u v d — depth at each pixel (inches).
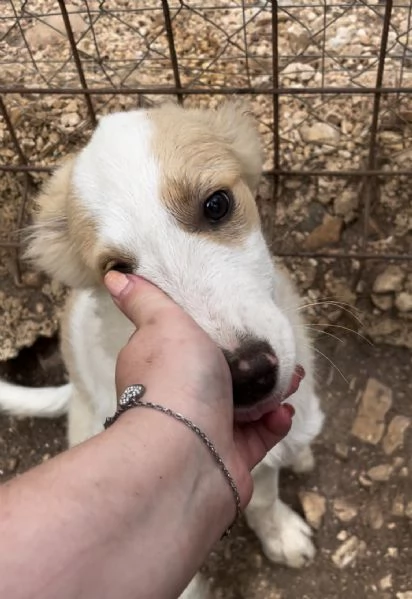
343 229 23.2
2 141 24.2
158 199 13.7
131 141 14.3
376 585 20.9
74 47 20.7
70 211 15.5
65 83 24.8
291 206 23.2
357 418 22.9
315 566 21.4
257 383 12.8
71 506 9.4
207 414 11.3
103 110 24.2
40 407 23.1
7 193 24.3
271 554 21.4
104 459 10.0
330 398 23.3
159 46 25.5
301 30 25.1
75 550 9.1
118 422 10.7
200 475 11.0
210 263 13.6
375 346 23.7
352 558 21.2
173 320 12.1
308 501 22.0
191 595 20.6
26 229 19.3
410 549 21.1
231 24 25.7
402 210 22.8
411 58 23.9
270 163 23.1
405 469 22.0
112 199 13.9
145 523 9.9
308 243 23.1
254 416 13.2
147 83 24.6
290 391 13.7
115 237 13.9
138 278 13.0
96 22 26.3
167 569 10.1
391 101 23.1
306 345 19.2
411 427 22.4
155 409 10.9
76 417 21.9
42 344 25.5
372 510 21.8
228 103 17.2
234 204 14.5
